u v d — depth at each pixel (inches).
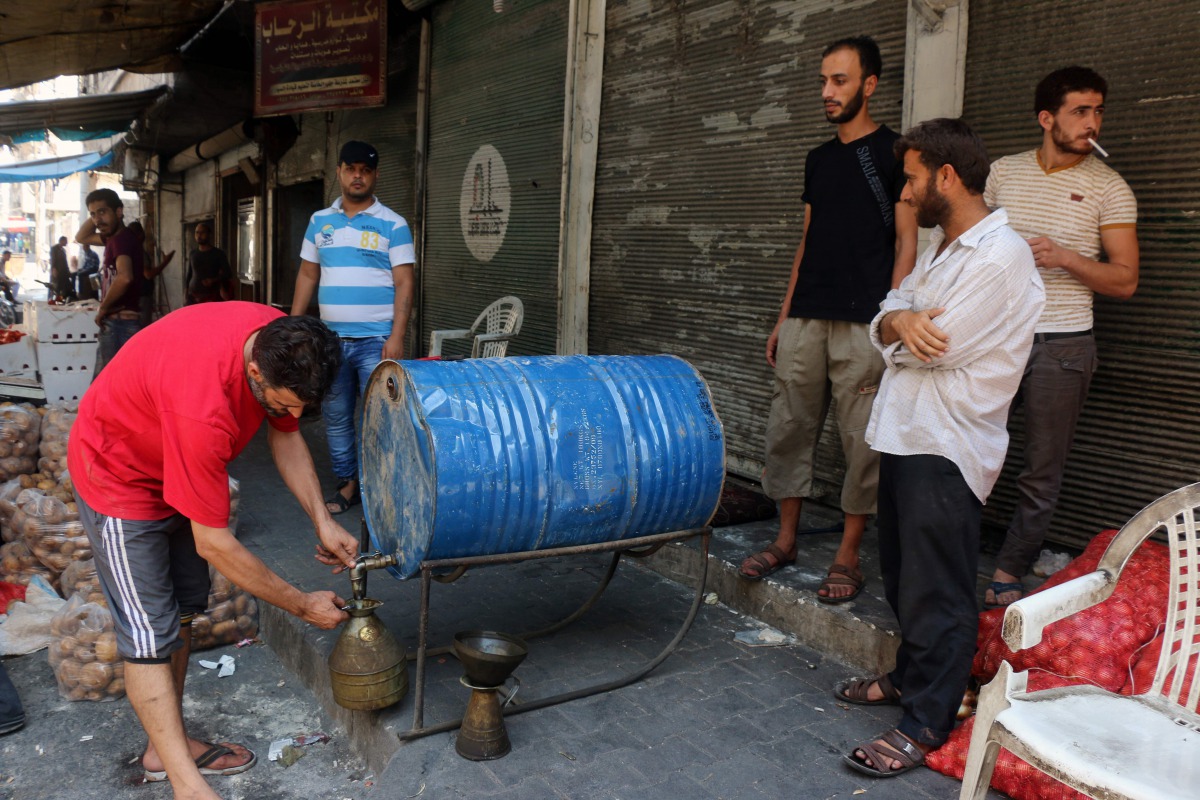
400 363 112.3
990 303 97.2
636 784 100.7
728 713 117.2
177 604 105.0
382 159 387.5
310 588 156.8
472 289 321.4
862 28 177.8
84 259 675.4
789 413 145.4
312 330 91.1
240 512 201.9
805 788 100.5
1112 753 71.2
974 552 103.6
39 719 127.5
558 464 112.0
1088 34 139.8
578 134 255.4
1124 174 136.6
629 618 148.3
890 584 112.7
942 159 99.0
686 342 223.8
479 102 312.3
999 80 152.4
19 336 284.7
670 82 225.6
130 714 129.6
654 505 120.1
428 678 124.0
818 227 140.7
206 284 479.8
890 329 106.5
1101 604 109.0
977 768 78.1
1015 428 150.8
